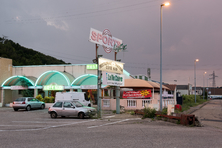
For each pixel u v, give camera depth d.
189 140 8.02
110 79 18.83
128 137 8.60
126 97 23.31
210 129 11.29
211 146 7.07
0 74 33.47
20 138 8.52
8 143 7.63
